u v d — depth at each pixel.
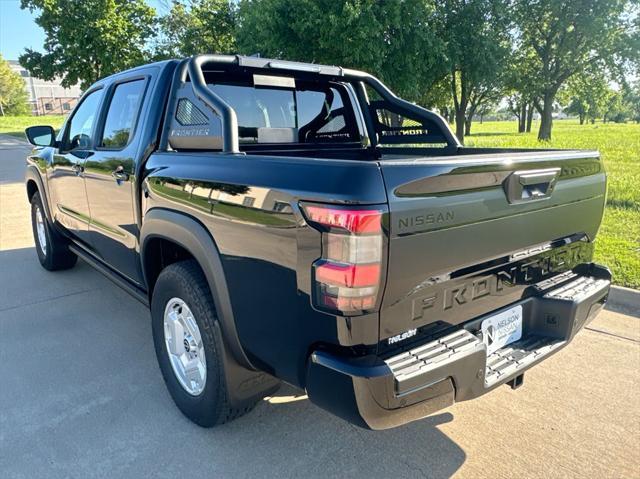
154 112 2.97
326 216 1.70
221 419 2.54
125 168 3.10
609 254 5.25
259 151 3.36
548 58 27.95
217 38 25.36
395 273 1.75
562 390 3.04
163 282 2.66
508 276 2.28
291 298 1.90
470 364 1.96
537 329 2.50
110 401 2.94
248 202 2.03
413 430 2.68
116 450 2.50
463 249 1.96
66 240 4.88
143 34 27.03
